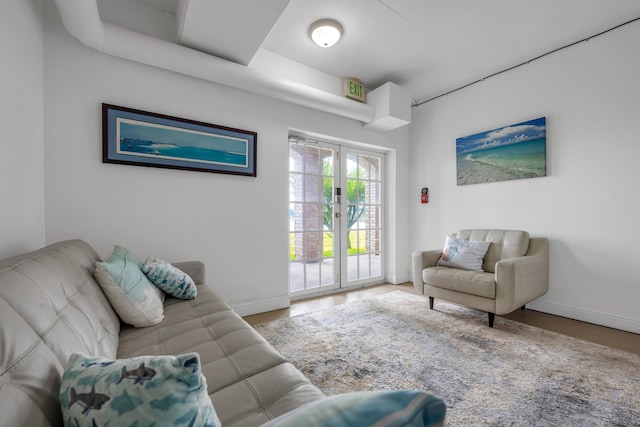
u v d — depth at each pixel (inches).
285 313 103.4
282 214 110.2
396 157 151.6
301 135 123.6
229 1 65.9
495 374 62.9
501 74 118.3
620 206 89.7
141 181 82.7
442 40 96.8
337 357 70.2
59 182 71.4
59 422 20.8
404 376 62.1
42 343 24.4
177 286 63.2
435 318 96.9
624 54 88.7
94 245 76.0
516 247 100.4
